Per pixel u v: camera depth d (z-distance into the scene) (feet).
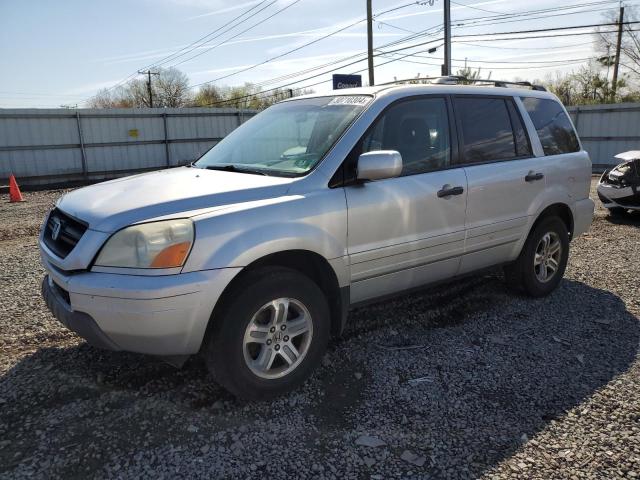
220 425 9.61
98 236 9.37
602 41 123.44
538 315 15.06
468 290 17.03
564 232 16.76
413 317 14.79
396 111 12.51
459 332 13.83
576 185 17.02
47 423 9.55
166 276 9.00
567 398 10.61
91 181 64.90
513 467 8.51
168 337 9.17
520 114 15.66
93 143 64.80
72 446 8.92
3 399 10.32
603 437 9.30
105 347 9.57
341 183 11.22
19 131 59.52
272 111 14.70
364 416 9.97
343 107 12.60
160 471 8.34
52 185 60.54
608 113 67.67
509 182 14.57
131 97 214.69
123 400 10.36
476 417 9.95
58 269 10.11
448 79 14.96
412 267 12.64
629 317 14.96
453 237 13.30
